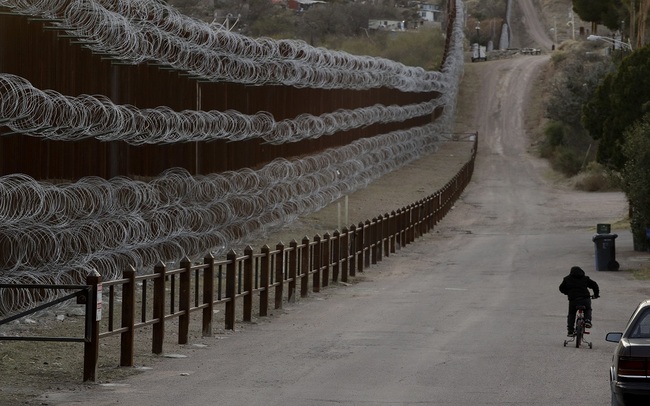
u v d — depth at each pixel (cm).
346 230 9131
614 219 16612
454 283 9088
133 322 4572
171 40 7694
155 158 8269
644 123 11256
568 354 5162
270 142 11269
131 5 6994
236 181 9331
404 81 19312
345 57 14450
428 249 12556
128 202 6600
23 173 6100
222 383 4219
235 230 9406
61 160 6594
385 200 16738
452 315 6819
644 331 3397
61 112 5800
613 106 12838
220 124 8812
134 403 3762
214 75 8788
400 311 7019
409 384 4241
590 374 4547
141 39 7025
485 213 18062
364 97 17988
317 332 5900
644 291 8344
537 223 16462
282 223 10519
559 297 8006
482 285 8925
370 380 4325
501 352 5197
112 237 6412
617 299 7800
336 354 5059
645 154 10975
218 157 9669
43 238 5844
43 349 5000
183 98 8650
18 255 5831
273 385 4181
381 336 5747
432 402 3844
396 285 8888
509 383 4284
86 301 4153
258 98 11162
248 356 4969
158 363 4712
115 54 6925
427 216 14925
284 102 12338
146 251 7350
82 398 3850
